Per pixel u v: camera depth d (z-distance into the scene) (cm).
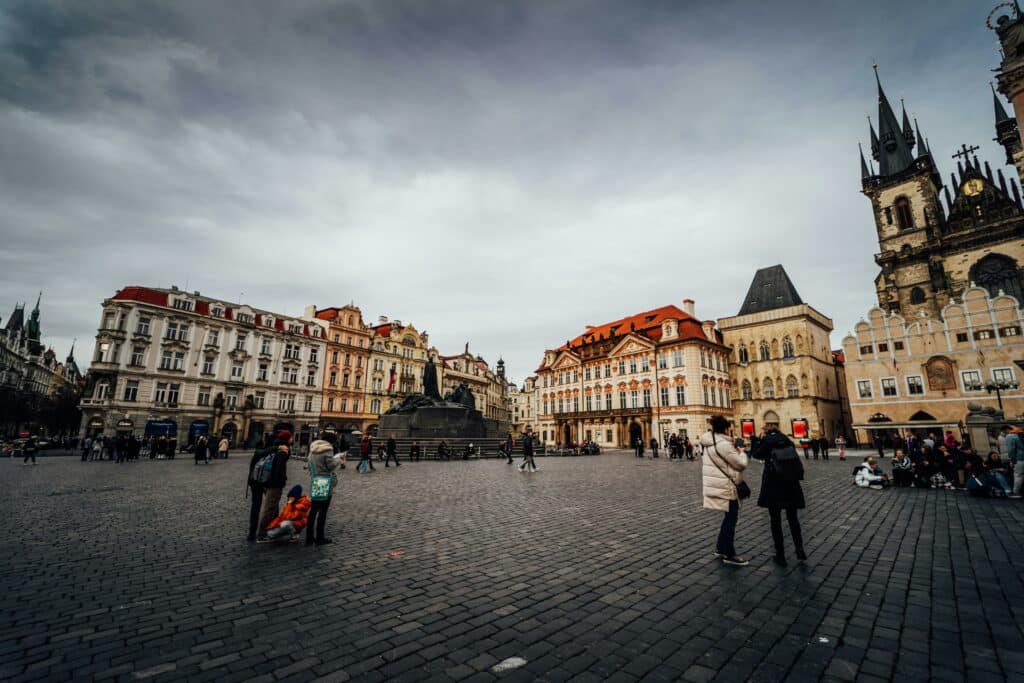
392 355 8038
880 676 384
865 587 597
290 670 393
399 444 3278
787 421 5850
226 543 824
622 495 1452
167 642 443
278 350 6556
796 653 424
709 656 419
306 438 6600
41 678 375
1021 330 4288
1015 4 1762
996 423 1823
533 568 680
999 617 500
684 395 5809
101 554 749
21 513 1115
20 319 13025
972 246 5238
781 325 6044
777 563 705
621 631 470
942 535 888
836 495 1469
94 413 5072
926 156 5878
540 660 412
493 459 3291
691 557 739
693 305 6738
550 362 7756
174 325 5650
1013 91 1756
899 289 5788
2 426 8500
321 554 754
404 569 675
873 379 5000
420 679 380
